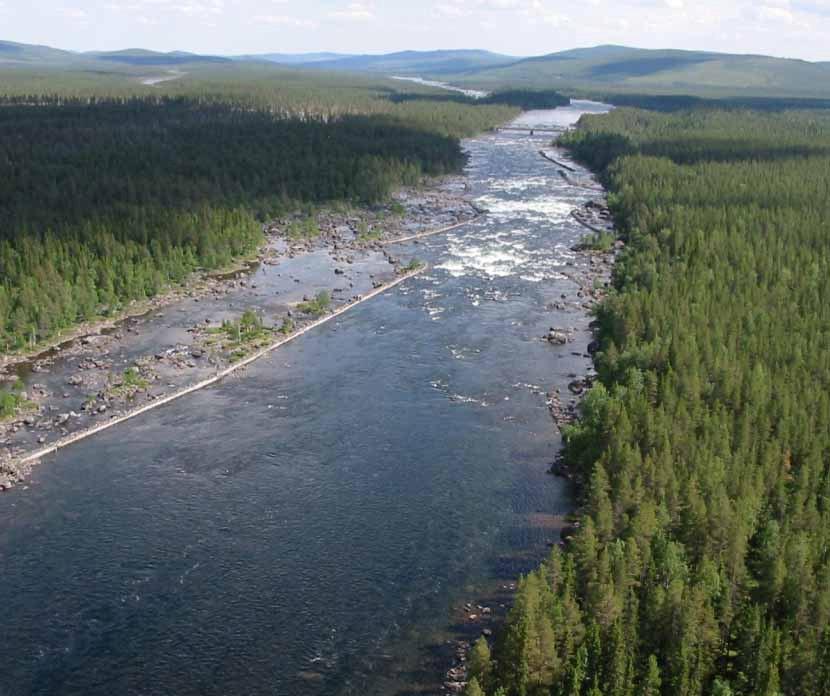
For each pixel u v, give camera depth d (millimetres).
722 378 115812
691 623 70625
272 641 80188
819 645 68500
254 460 111188
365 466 110000
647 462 93812
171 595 85750
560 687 68625
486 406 126688
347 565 90812
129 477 106875
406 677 76250
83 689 74562
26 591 85812
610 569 79125
